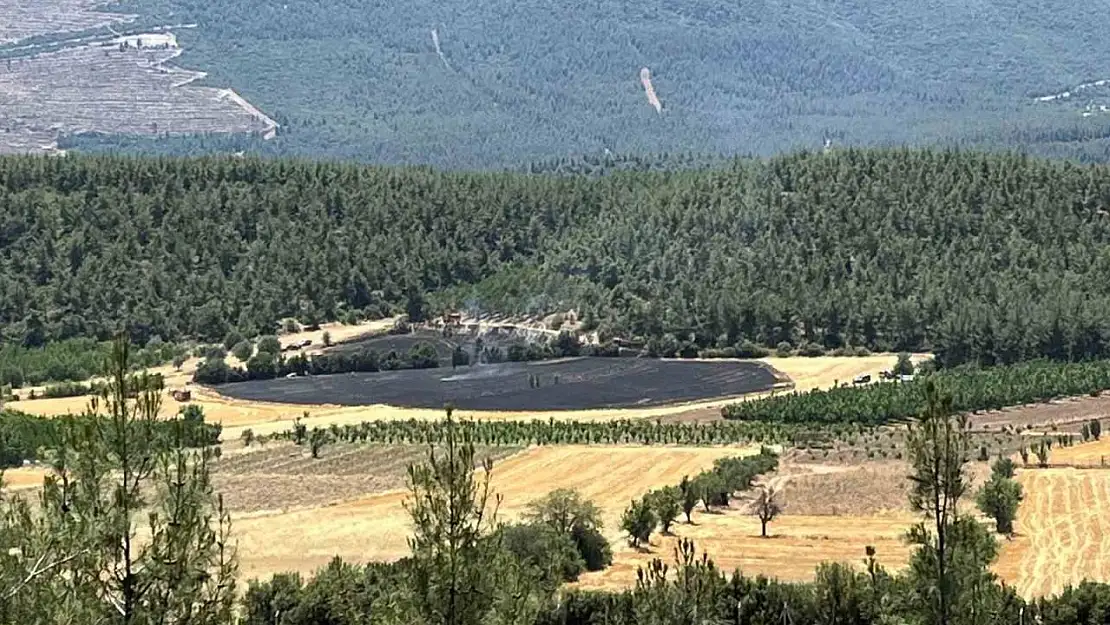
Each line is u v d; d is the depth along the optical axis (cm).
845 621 8075
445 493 4641
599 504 16100
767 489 15462
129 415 4078
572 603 8331
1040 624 8600
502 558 4725
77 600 3844
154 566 3938
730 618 8162
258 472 18538
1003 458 17612
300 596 8331
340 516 15138
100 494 3994
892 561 12050
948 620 5722
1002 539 13275
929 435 5738
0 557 3825
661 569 6806
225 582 4081
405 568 4772
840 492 16700
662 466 18975
